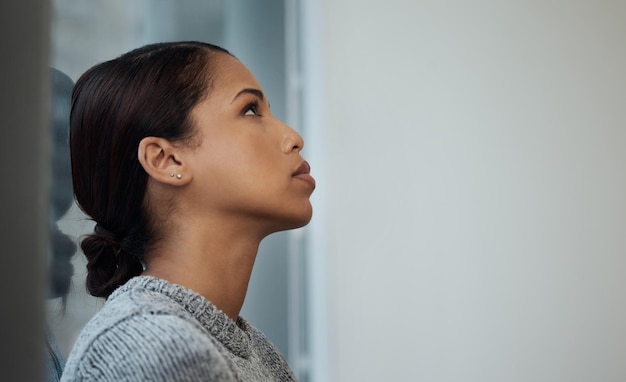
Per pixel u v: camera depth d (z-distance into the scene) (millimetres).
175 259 710
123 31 1468
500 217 1975
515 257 1964
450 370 1930
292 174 746
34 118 325
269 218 727
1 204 311
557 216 1971
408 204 1972
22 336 313
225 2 1751
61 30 1341
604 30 2006
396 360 1924
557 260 1959
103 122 734
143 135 718
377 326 1930
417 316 1943
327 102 1974
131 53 757
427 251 1961
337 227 1945
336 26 2000
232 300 728
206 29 1677
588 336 1934
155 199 723
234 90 738
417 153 1991
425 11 2031
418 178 1982
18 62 320
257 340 820
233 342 686
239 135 720
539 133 1994
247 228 729
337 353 1913
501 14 2027
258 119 750
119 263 773
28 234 317
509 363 1937
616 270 1946
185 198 716
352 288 1933
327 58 1986
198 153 715
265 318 1859
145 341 560
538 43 2014
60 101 1060
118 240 751
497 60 2016
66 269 981
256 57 1863
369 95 1992
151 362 547
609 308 1937
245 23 1813
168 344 555
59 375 888
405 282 1945
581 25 2014
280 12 1914
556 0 2021
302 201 743
